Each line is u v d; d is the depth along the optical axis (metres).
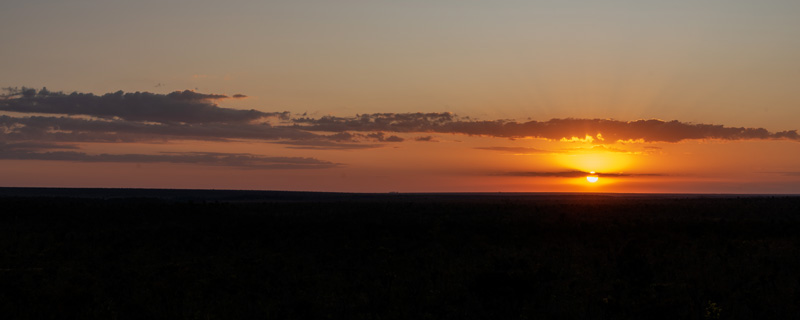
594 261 28.70
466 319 18.66
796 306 19.36
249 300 21.08
